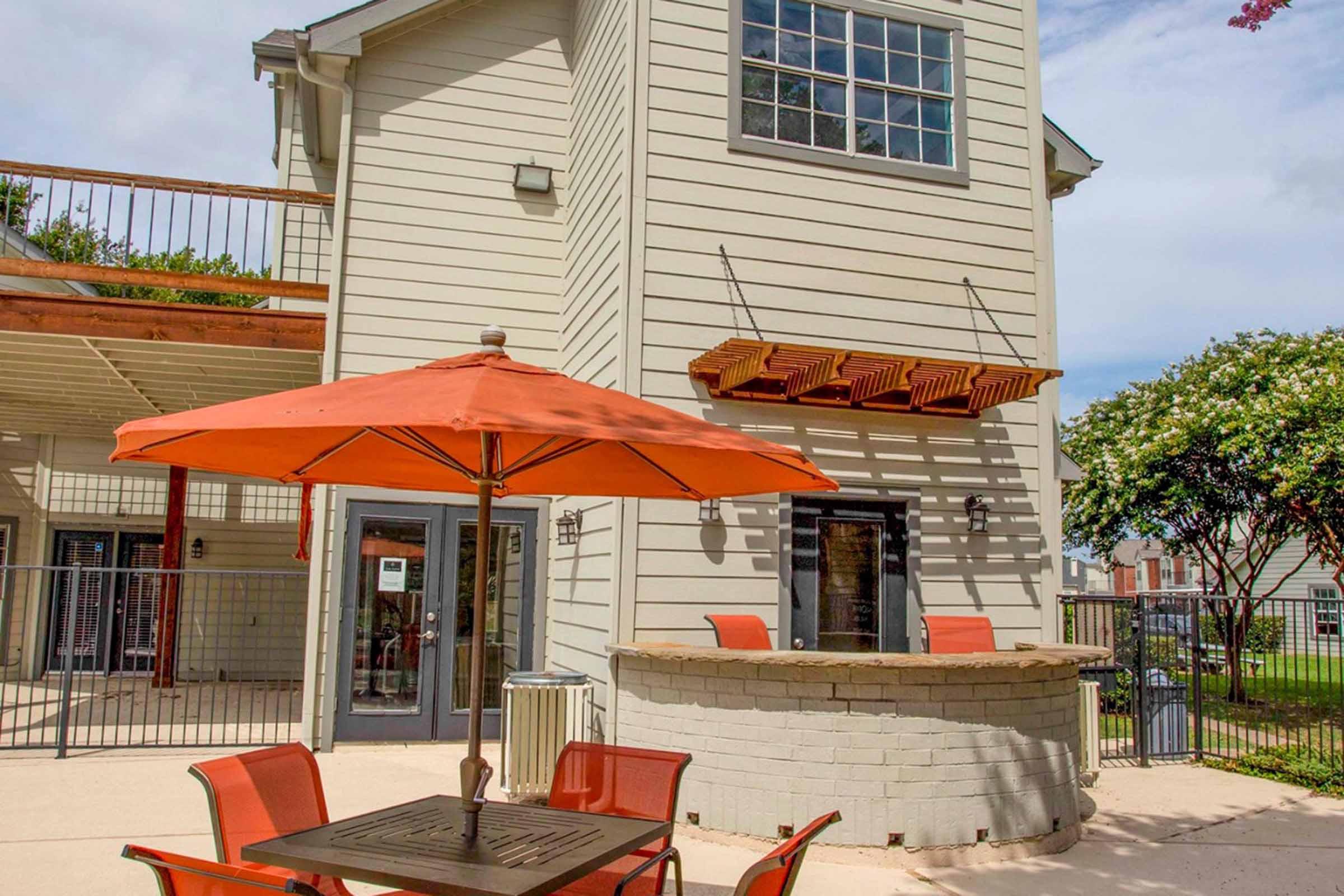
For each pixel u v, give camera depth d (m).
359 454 4.05
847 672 5.41
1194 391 13.67
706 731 5.74
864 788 5.30
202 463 3.80
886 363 6.62
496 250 9.09
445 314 8.88
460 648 8.53
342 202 8.67
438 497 8.57
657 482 4.19
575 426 2.80
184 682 12.66
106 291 18.92
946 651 6.86
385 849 2.98
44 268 8.19
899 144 7.93
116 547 13.23
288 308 10.13
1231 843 5.81
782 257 7.40
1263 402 12.18
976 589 7.57
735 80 7.47
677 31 7.40
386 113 8.96
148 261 10.26
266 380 10.34
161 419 3.12
